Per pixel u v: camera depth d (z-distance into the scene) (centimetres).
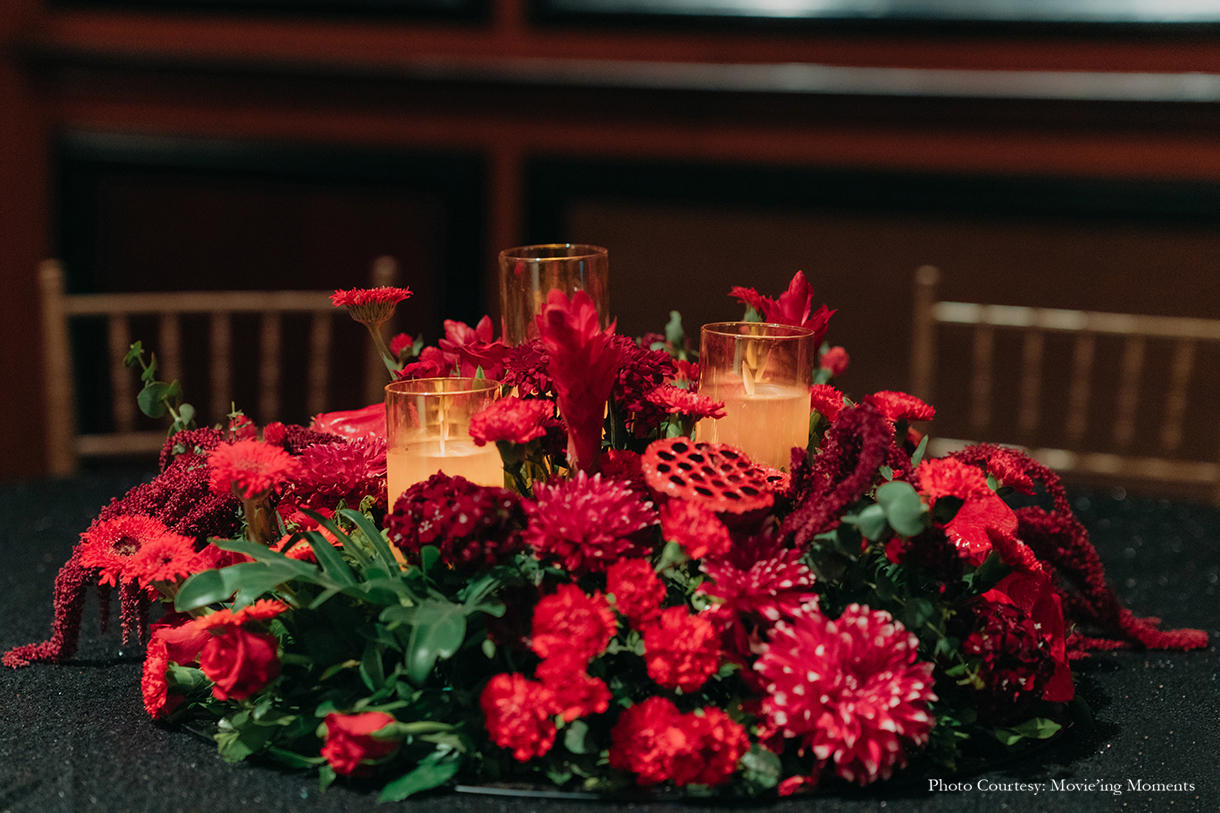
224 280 554
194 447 177
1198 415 468
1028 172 466
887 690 149
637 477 159
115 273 555
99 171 545
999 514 164
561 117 511
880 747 150
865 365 506
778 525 159
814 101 479
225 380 333
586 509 150
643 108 502
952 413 499
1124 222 459
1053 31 449
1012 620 157
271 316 334
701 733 148
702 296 519
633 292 527
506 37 507
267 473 155
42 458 564
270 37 523
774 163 495
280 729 156
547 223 525
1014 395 488
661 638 148
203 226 549
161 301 324
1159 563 206
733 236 509
